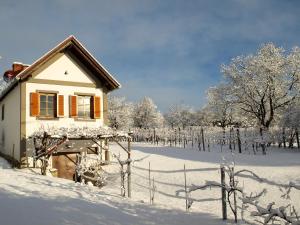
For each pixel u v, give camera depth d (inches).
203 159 905.5
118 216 327.0
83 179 625.6
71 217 299.7
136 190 629.0
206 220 345.1
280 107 1486.2
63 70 804.6
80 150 798.5
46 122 771.4
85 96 836.6
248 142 1109.7
